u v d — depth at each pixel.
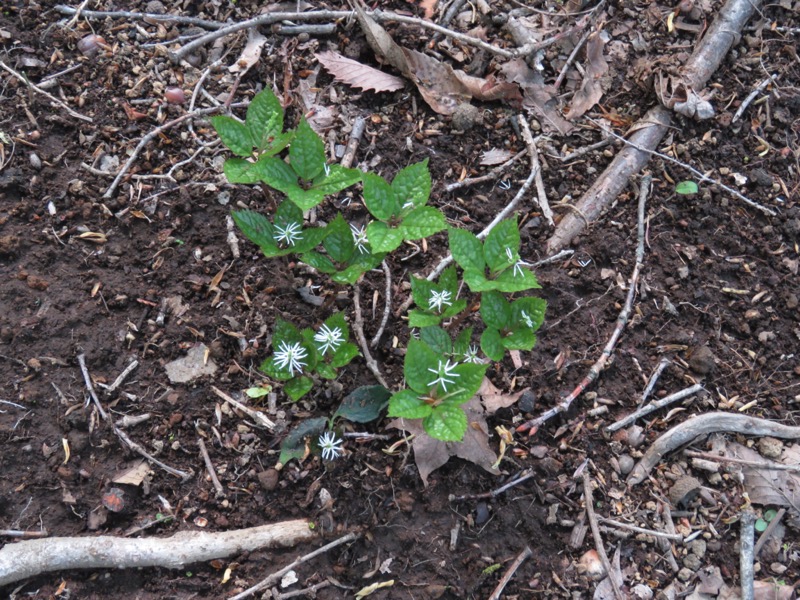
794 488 0.52
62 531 0.49
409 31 0.62
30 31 0.60
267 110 0.48
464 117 0.59
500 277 0.46
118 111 0.58
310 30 0.62
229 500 0.50
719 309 0.56
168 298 0.54
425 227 0.46
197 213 0.56
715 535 0.51
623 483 0.52
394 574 0.49
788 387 0.55
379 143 0.59
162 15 0.61
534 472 0.51
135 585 0.49
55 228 0.54
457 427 0.45
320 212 0.56
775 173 0.60
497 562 0.50
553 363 0.54
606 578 0.50
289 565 0.49
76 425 0.50
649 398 0.54
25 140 0.56
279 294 0.54
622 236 0.58
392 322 0.54
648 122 0.60
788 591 0.50
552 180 0.59
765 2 0.65
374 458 0.51
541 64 0.62
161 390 0.52
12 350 0.51
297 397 0.50
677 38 0.64
